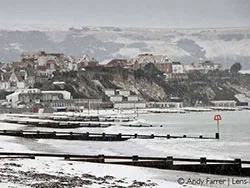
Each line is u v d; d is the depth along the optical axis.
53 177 97.00
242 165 135.12
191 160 129.50
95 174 109.94
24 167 110.06
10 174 96.81
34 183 86.94
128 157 135.38
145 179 108.94
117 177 108.06
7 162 117.38
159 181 106.62
